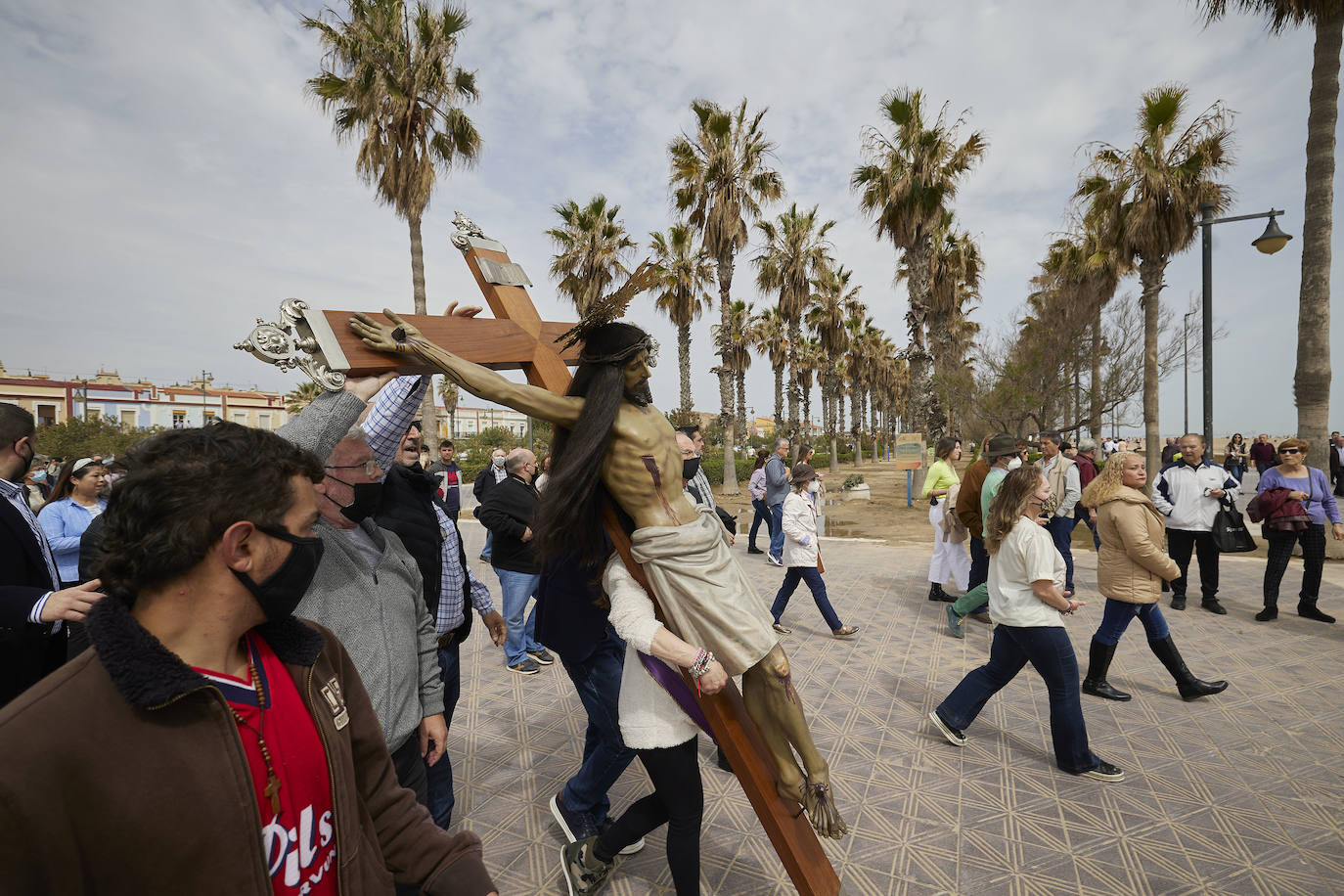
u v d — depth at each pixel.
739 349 34.38
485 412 90.00
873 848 2.71
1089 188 16.75
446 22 15.31
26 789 0.72
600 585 2.33
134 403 57.22
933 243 19.77
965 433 18.59
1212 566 6.21
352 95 14.77
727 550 1.96
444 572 2.67
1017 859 2.63
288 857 0.96
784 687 1.89
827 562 9.45
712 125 19.09
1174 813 2.93
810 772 1.89
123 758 0.79
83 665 0.81
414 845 1.18
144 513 0.83
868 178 17.58
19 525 2.52
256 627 1.04
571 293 23.03
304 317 1.65
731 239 20.11
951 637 5.67
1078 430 18.16
